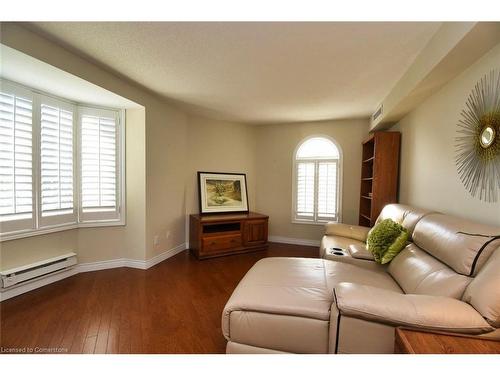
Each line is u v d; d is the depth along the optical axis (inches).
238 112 152.5
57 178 106.3
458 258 53.0
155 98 126.8
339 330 49.5
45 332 73.4
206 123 166.6
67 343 68.7
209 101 132.0
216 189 169.0
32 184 97.1
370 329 47.4
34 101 96.7
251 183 188.2
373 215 129.1
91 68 89.8
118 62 88.9
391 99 111.1
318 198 174.2
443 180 85.0
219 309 88.1
